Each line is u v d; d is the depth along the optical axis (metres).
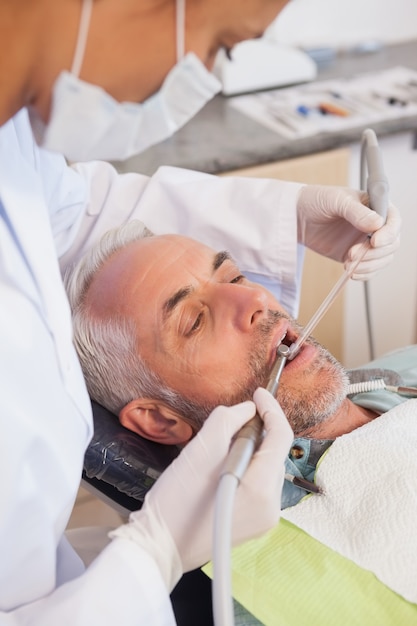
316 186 1.03
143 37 0.54
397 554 0.76
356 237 1.03
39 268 0.69
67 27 0.52
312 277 1.64
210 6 0.54
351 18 2.06
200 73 0.56
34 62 0.53
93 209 1.05
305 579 0.75
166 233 1.03
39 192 0.74
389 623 0.72
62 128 0.56
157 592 0.64
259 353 0.88
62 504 0.67
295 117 1.65
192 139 1.57
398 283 1.91
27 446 0.63
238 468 0.62
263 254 1.04
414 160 1.75
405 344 2.05
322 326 1.77
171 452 0.90
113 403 0.93
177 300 0.90
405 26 2.16
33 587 0.66
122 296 0.91
